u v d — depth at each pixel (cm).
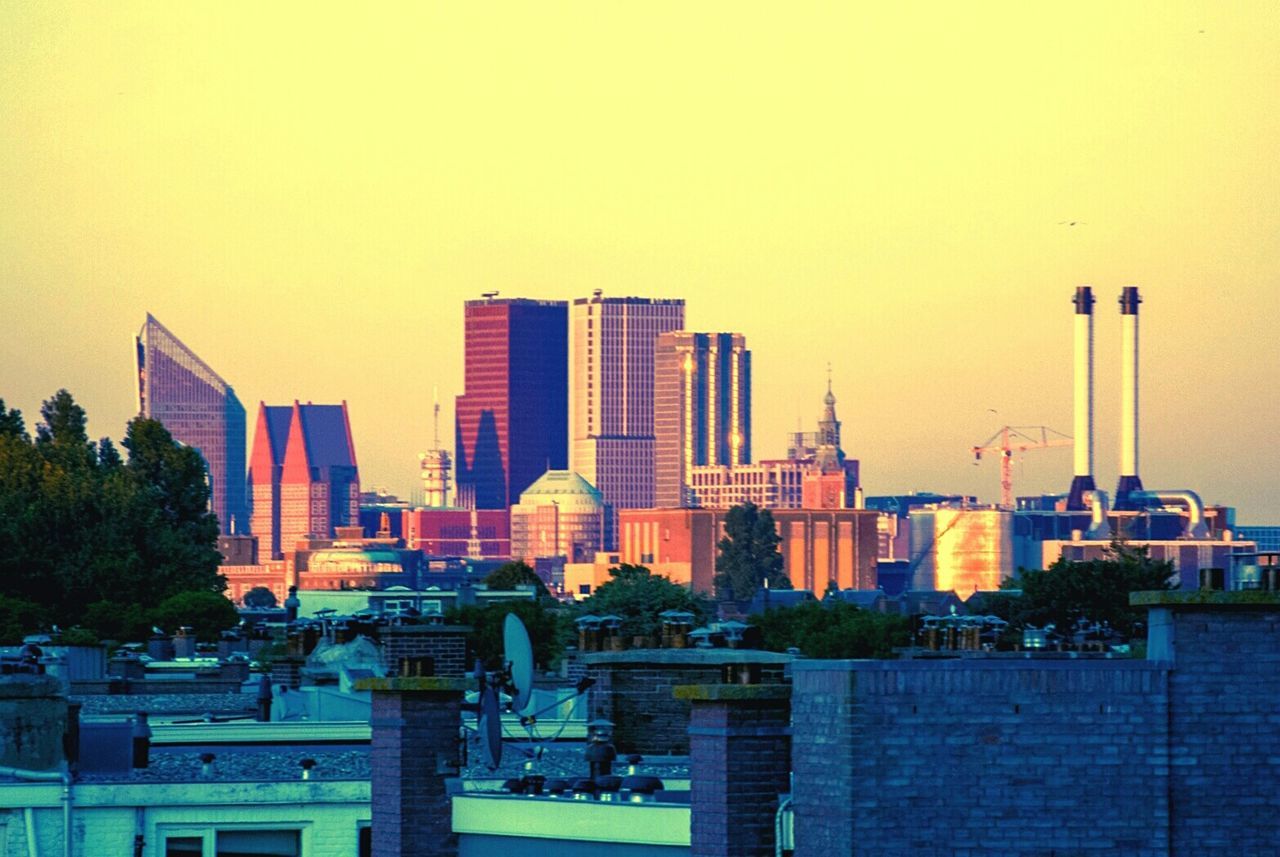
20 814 9431
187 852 9525
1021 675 6419
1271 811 6488
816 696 6462
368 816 9588
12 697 10456
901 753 6356
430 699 8038
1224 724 6506
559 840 7594
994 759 6391
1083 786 6431
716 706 6881
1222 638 6538
